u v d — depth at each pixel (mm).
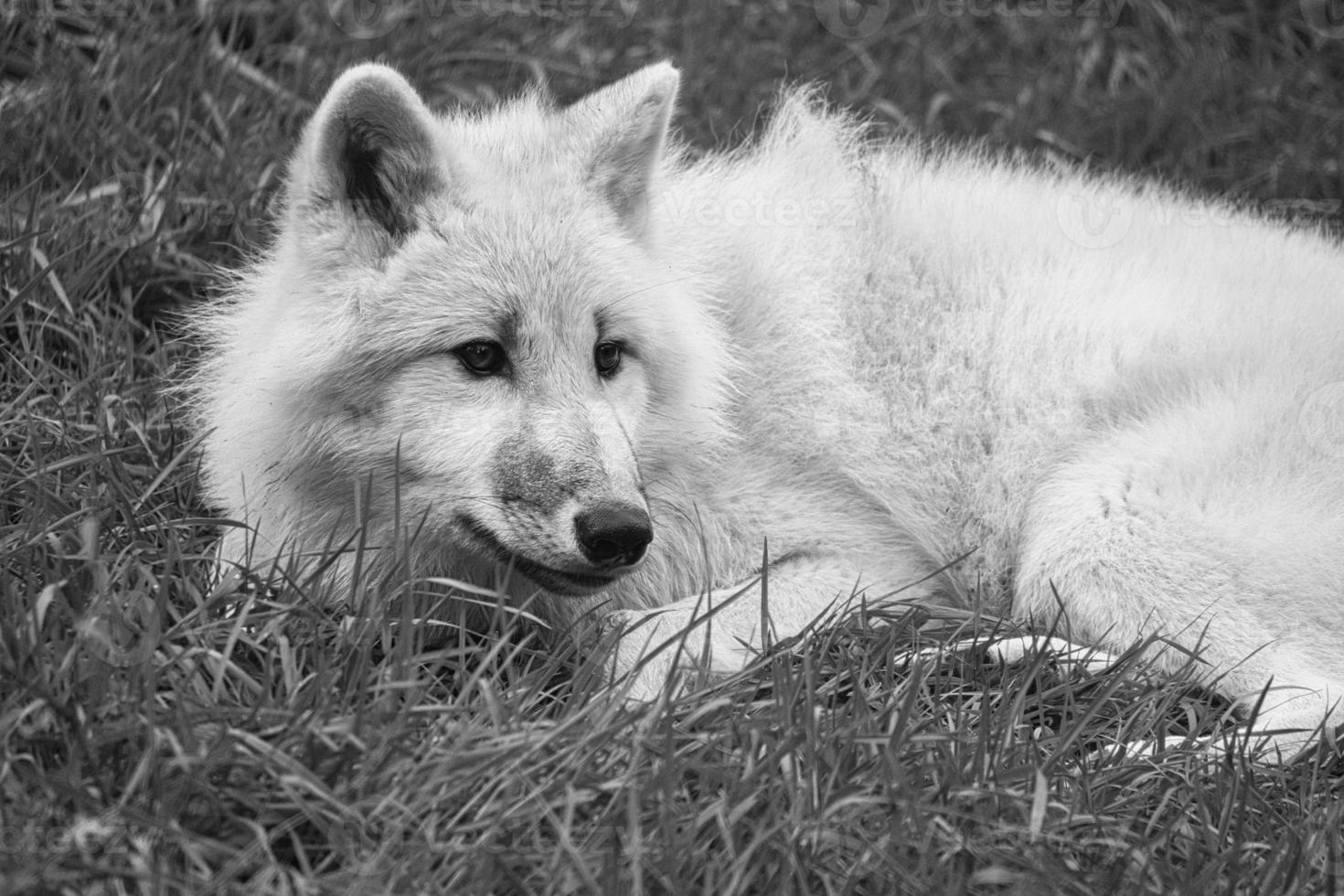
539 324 6902
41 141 10328
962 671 7289
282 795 5496
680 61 13023
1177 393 8234
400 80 6785
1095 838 6000
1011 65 14273
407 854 5293
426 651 7469
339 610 6898
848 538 8375
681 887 5328
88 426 8312
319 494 7227
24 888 4871
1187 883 5621
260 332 7395
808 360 8461
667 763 5633
